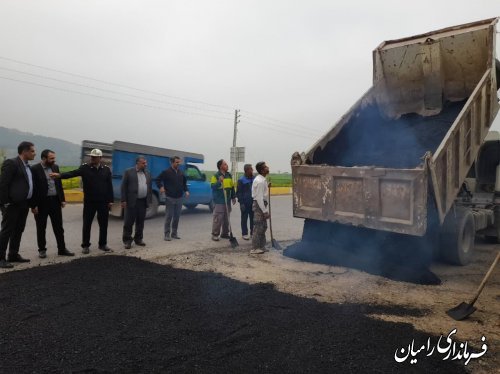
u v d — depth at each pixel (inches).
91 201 277.6
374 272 233.0
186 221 477.1
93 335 137.2
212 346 130.7
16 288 188.2
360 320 155.9
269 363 119.5
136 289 189.3
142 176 308.5
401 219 207.9
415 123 304.8
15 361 117.7
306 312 163.6
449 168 221.9
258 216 287.4
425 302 185.6
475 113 251.3
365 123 304.2
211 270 237.6
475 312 173.2
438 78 301.9
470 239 274.8
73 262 241.6
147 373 112.3
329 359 122.3
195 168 566.6
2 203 231.5
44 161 262.4
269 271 238.7
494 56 270.2
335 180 237.1
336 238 264.5
